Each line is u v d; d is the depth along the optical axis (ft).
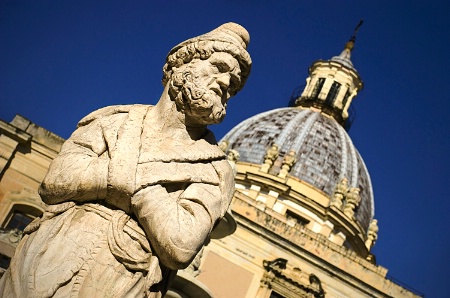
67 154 11.75
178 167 11.78
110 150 11.59
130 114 12.22
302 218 186.91
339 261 156.35
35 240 11.21
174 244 11.02
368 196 224.33
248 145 223.51
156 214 11.14
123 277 11.03
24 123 138.72
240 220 152.66
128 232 11.23
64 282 10.70
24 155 138.00
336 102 253.44
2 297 10.91
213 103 12.13
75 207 11.51
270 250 152.66
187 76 12.23
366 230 217.15
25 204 134.41
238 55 12.55
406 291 156.56
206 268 147.95
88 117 12.44
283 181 188.44
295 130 230.07
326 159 221.66
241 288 148.05
